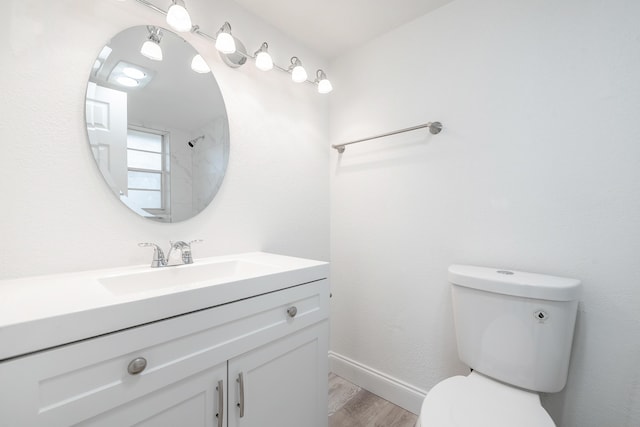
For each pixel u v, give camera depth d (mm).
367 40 1652
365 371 1660
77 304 590
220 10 1293
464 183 1305
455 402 878
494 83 1219
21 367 493
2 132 795
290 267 1032
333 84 1850
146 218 1074
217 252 1290
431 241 1412
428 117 1420
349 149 1760
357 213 1723
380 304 1615
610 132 976
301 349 1021
